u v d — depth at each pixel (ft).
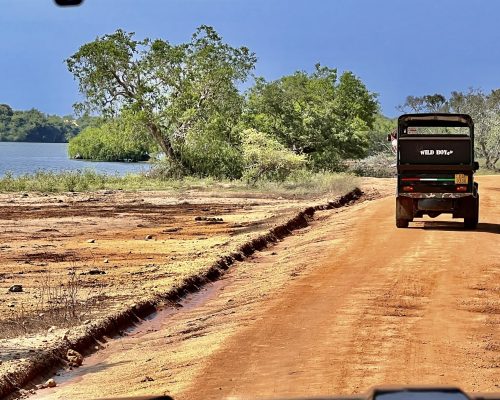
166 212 116.88
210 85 190.60
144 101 187.21
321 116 228.84
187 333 43.80
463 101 381.40
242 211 118.32
